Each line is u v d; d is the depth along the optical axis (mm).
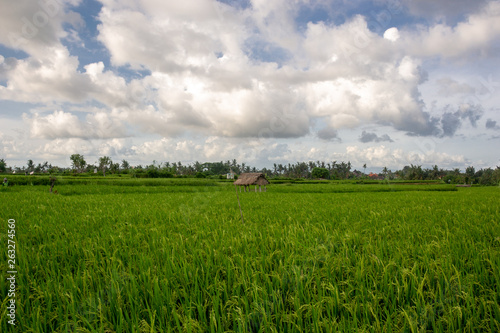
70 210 11922
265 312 3201
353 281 4008
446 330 3133
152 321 2869
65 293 3557
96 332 2951
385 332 2963
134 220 9422
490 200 16672
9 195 19000
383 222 8328
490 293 3580
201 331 2963
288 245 5535
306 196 23344
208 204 15195
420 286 3559
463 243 5582
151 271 4336
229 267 4270
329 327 2943
